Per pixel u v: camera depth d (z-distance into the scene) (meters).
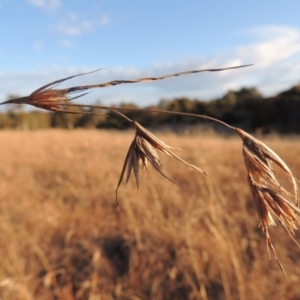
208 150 7.20
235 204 4.23
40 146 8.47
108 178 5.18
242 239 3.33
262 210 0.64
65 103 0.56
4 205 4.05
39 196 4.68
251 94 22.00
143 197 4.20
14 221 3.79
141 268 3.13
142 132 0.63
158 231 3.52
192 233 3.38
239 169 5.68
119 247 3.48
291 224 0.64
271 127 19.55
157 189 4.43
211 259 3.06
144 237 3.45
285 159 6.38
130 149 0.63
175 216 3.90
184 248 3.15
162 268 3.10
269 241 0.65
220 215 3.61
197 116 0.59
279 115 20.20
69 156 6.95
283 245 3.38
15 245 3.13
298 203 0.63
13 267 2.83
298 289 2.79
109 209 4.18
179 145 7.86
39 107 0.56
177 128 14.15
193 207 4.01
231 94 21.84
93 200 4.44
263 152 0.62
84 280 3.06
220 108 20.81
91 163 5.94
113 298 2.95
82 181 5.01
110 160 6.58
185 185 4.77
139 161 0.63
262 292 2.76
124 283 3.05
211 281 2.95
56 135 10.95
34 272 3.03
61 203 4.40
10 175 5.57
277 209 0.63
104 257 3.34
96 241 3.55
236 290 2.82
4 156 7.17
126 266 3.28
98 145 8.76
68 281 3.07
